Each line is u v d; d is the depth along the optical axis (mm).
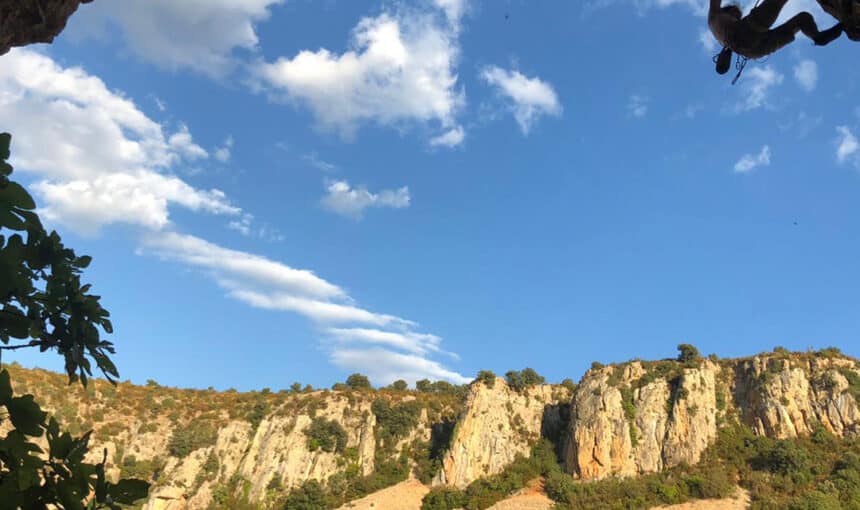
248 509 84062
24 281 4602
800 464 66125
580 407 83562
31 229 4863
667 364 85688
